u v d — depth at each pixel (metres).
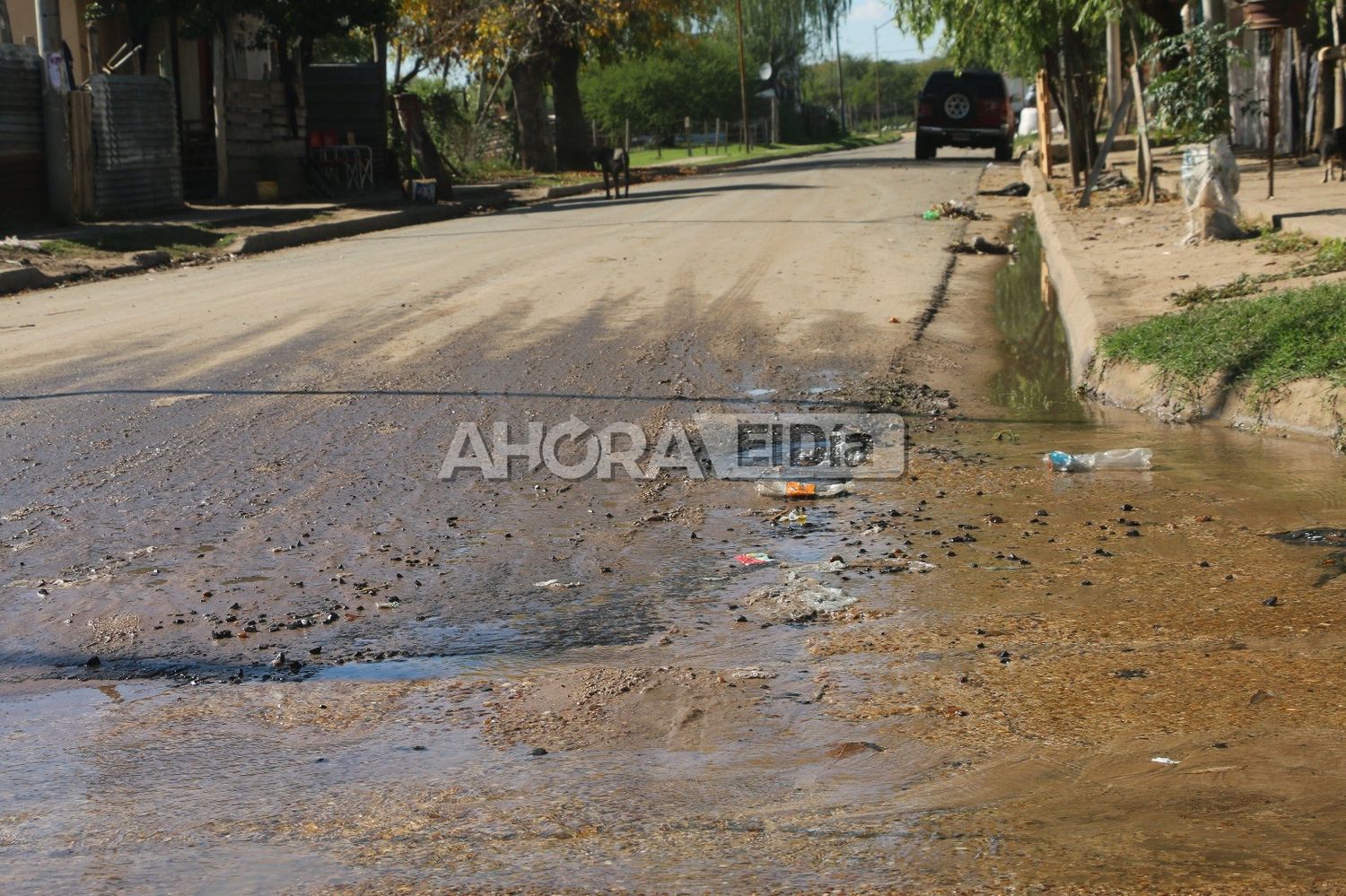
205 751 3.57
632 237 17.53
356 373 8.90
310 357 9.49
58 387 8.66
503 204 28.64
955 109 36.97
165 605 4.80
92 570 5.21
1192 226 12.41
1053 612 4.47
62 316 12.16
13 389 8.64
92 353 9.90
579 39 38.94
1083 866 2.71
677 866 2.79
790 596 4.71
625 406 7.91
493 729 3.64
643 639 4.39
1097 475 6.26
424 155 28.91
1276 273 9.89
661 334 10.12
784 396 8.14
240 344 10.08
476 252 16.50
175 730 3.72
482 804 3.17
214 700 3.95
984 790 3.12
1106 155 17.61
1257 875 2.64
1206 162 12.23
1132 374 7.86
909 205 21.27
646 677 3.95
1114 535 5.34
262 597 4.88
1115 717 3.53
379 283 13.52
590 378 8.64
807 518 5.77
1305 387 6.82
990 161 36.69
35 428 7.56
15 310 12.79
